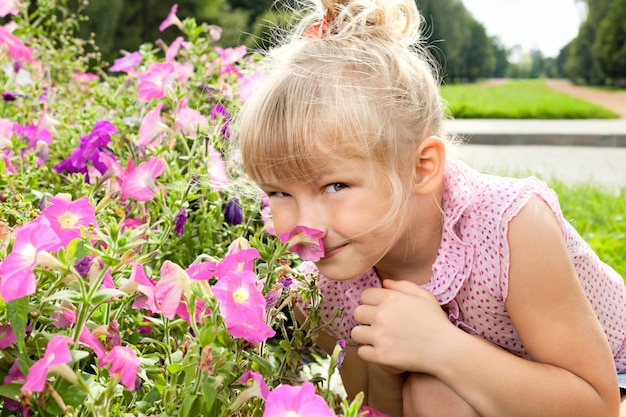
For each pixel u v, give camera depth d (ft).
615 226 11.68
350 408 3.42
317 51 4.62
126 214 6.26
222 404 3.93
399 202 4.46
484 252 4.95
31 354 3.77
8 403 3.57
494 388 4.71
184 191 5.59
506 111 45.70
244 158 4.50
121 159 7.01
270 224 5.87
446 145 5.18
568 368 4.90
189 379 3.68
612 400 4.97
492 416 4.76
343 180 4.32
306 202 4.40
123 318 4.78
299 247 4.33
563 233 5.15
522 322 4.95
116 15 27.17
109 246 3.69
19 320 3.40
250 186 5.85
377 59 4.60
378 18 4.92
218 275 3.92
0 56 7.41
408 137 4.53
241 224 6.27
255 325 3.69
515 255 4.86
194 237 6.14
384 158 4.38
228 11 38.68
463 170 5.17
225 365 3.82
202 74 8.70
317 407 3.34
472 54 138.92
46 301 3.67
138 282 3.90
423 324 4.82
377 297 4.98
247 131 4.44
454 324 5.27
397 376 5.58
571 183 17.42
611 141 30.07
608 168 22.61
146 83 6.67
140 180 5.44
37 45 10.12
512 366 4.76
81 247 3.46
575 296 4.91
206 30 9.25
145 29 33.06
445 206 5.07
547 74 216.74
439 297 5.06
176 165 6.17
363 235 4.41
